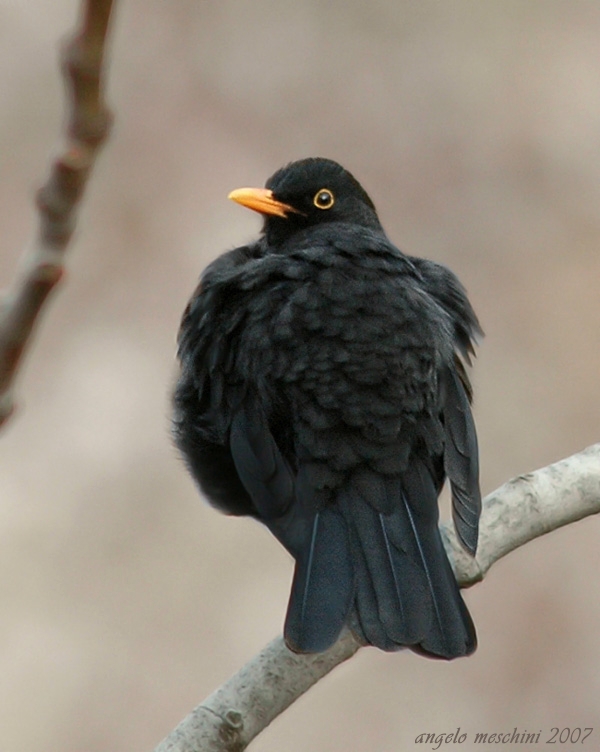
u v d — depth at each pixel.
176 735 6.75
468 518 7.37
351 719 12.19
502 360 13.72
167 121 14.59
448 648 6.77
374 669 12.42
